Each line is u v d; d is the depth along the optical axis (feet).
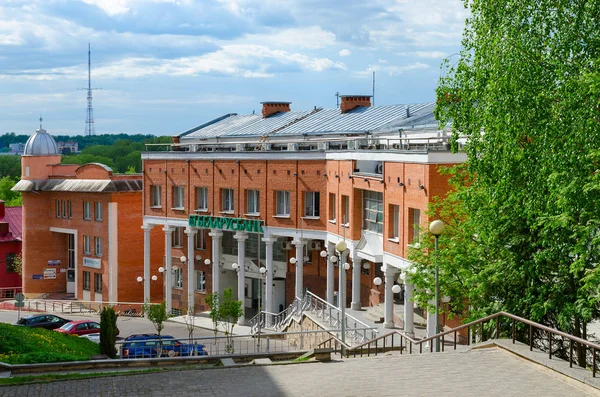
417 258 104.88
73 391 68.39
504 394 59.47
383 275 159.53
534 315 82.94
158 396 65.51
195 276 217.56
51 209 246.68
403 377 66.39
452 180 103.71
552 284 85.66
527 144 82.07
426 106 187.83
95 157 599.57
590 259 81.97
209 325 189.57
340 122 201.36
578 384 60.49
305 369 73.56
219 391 66.28
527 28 82.07
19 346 100.58
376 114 197.57
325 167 167.22
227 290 142.51
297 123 215.31
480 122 86.89
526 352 69.10
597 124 73.31
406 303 129.70
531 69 80.48
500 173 83.35
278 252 195.62
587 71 75.72
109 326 114.32
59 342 111.96
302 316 150.00
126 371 78.74
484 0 85.97
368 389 63.31
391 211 136.77
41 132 247.91
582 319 84.53
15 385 71.26
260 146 194.49
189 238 201.77
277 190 179.83
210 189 196.13
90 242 235.20
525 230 87.92
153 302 232.12
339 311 134.51
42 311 225.76
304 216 173.88
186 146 211.41
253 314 198.18
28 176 245.65
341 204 159.02
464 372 66.54
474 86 89.76
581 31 80.48
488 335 89.92
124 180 231.91
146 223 214.07
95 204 233.76
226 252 209.46
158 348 121.70
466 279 91.30
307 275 188.75
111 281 228.43
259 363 78.18
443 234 103.60
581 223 78.23
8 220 272.92
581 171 74.13
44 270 247.70
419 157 123.54
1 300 245.45
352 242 152.35
